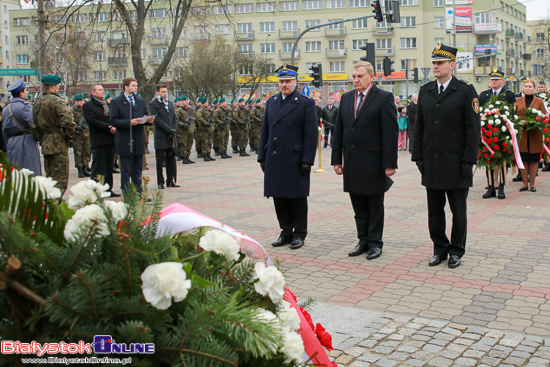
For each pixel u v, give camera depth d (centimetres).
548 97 1443
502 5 7962
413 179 1288
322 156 2055
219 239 192
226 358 155
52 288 153
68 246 159
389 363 348
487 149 971
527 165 1064
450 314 434
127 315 156
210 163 1836
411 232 734
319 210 909
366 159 611
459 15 6994
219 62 5141
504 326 408
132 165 965
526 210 871
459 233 573
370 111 611
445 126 567
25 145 874
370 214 617
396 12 2055
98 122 997
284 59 7062
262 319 172
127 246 159
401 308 450
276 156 661
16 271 147
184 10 2139
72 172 1600
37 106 890
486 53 4531
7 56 7650
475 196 1029
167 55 2128
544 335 390
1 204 158
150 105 1191
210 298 176
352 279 534
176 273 158
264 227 780
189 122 1791
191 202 997
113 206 173
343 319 427
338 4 6969
